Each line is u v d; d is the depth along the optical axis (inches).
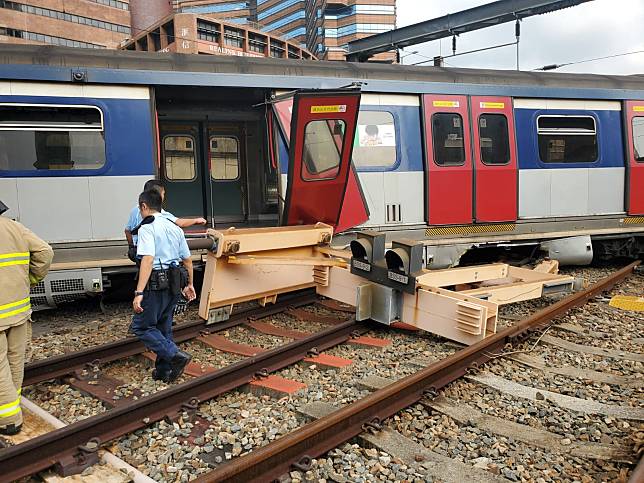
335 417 143.0
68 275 272.5
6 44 268.1
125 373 203.9
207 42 1987.0
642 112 413.7
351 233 328.2
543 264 324.2
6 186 264.8
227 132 388.2
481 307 210.8
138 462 137.5
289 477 127.9
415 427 155.6
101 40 2500.0
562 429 156.7
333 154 285.7
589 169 396.2
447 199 349.4
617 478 128.8
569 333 247.8
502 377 194.4
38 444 131.0
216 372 178.7
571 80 392.2
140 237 180.5
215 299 243.1
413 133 343.6
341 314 286.7
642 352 224.5
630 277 371.9
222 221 388.8
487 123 362.6
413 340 240.4
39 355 224.5
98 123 278.4
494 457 140.8
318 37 3228.3
